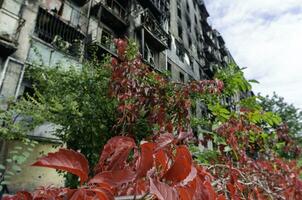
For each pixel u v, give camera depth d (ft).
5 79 24.22
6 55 25.21
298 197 7.41
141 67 10.40
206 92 10.11
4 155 20.75
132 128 11.32
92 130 17.12
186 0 86.17
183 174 2.29
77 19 38.19
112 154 2.82
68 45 32.58
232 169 6.58
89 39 38.11
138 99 9.93
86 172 2.19
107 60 22.72
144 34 49.52
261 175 8.47
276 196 6.72
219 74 10.86
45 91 20.83
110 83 10.37
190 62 71.20
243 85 10.50
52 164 2.03
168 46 61.11
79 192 2.14
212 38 102.73
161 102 9.93
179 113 9.82
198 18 92.38
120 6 48.21
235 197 4.77
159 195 1.97
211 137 10.39
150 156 2.27
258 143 11.39
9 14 26.81
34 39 28.35
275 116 10.23
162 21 59.57
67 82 19.66
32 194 2.71
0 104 21.93
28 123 19.93
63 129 19.35
